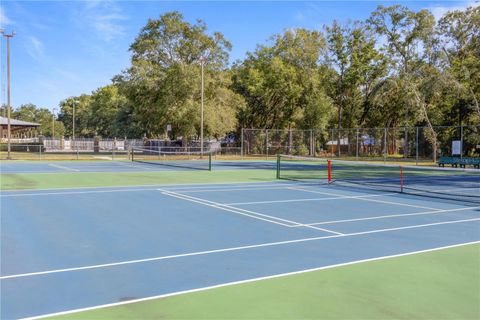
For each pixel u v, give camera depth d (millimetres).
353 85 56625
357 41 54969
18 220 10484
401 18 49688
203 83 43000
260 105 58750
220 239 8680
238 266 6777
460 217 11672
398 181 23141
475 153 40469
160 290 5641
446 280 6121
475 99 44281
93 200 14141
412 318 4762
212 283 5934
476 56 45906
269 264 6898
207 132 47094
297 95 54375
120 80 47406
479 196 16422
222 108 47219
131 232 9266
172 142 51312
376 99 52156
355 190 18234
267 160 44844
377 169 33188
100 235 8930
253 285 5855
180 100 44781
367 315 4828
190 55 48656
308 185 20094
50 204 13125
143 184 19531
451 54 46625
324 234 9266
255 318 4723
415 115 43406
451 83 41219
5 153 49969
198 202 13992
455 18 45719
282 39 56188
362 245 8273
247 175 25531
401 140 45688
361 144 46375
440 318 4770
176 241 8469
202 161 41000
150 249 7824
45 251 7617
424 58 47438
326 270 6578
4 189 16969
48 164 34031
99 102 91438
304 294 5504
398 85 49219
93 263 6902
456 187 20109
